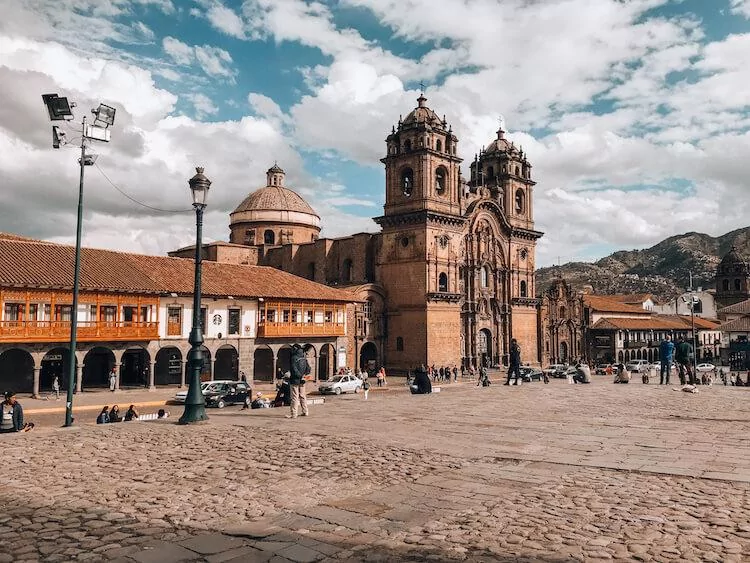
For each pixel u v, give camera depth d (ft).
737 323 275.18
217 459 40.78
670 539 24.64
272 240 291.17
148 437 48.98
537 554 23.40
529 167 298.15
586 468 36.76
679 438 45.19
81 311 146.10
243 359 182.29
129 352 173.99
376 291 241.14
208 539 25.80
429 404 70.23
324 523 27.81
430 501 30.83
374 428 51.78
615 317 346.13
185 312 169.07
